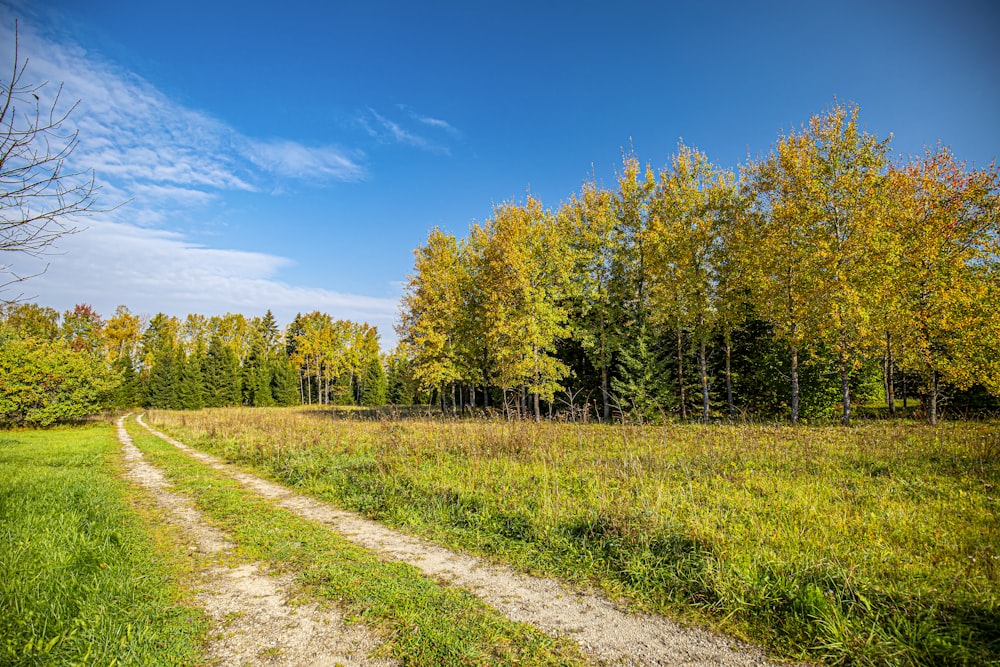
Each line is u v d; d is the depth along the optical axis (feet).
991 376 55.36
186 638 13.47
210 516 27.86
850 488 27.12
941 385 63.77
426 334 85.40
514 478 31.40
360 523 26.08
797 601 14.11
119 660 11.89
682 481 29.37
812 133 64.08
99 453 56.54
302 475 38.19
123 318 232.32
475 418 78.84
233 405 212.02
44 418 100.32
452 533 23.63
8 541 18.57
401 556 20.59
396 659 12.56
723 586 15.31
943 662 11.60
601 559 19.10
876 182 61.26
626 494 25.32
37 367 100.83
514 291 74.69
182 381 198.70
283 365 223.71
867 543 18.29
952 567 16.01
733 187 73.26
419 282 88.43
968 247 56.49
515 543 21.58
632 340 79.46
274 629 14.24
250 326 259.80
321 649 13.10
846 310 57.57
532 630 13.97
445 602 15.78
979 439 36.65
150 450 59.67
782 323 65.21
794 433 47.39
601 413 88.48
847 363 64.23
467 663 12.24
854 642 12.41
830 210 62.44
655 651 12.80
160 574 18.44
